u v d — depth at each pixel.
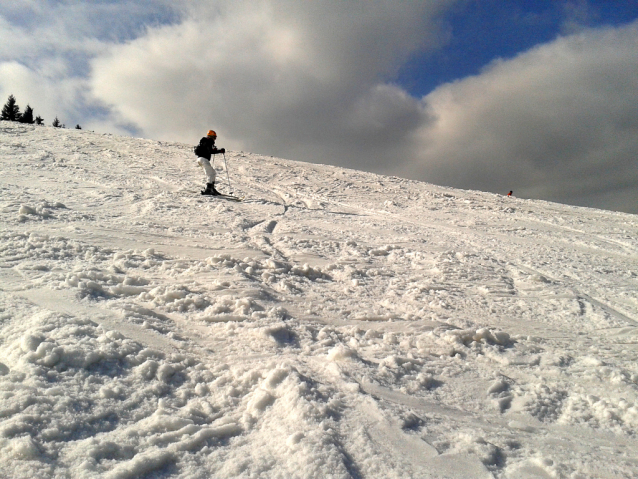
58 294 3.35
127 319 3.11
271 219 8.14
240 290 4.11
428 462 2.02
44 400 2.06
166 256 4.99
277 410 2.30
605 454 2.24
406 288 4.98
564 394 2.89
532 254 7.32
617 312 4.66
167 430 2.07
